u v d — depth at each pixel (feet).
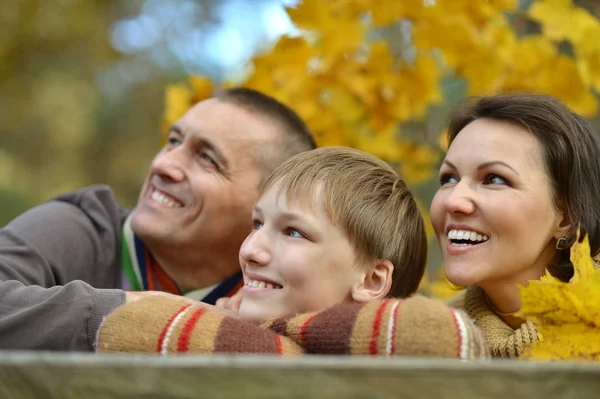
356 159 4.89
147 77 28.09
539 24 7.18
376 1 6.57
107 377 2.34
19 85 24.58
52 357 2.38
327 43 6.56
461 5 6.44
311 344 3.66
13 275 5.01
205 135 5.87
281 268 4.29
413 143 7.32
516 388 2.32
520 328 4.33
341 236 4.44
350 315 3.62
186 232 5.79
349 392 2.31
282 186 4.47
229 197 5.84
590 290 3.28
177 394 2.32
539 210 4.39
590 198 4.63
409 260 4.98
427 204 9.12
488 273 4.36
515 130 4.52
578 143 4.59
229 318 3.75
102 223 6.03
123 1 26.63
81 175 26.91
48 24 22.68
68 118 26.66
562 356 3.41
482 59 6.41
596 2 6.88
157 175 5.89
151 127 27.40
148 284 5.94
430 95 6.81
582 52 6.12
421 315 3.36
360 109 6.87
